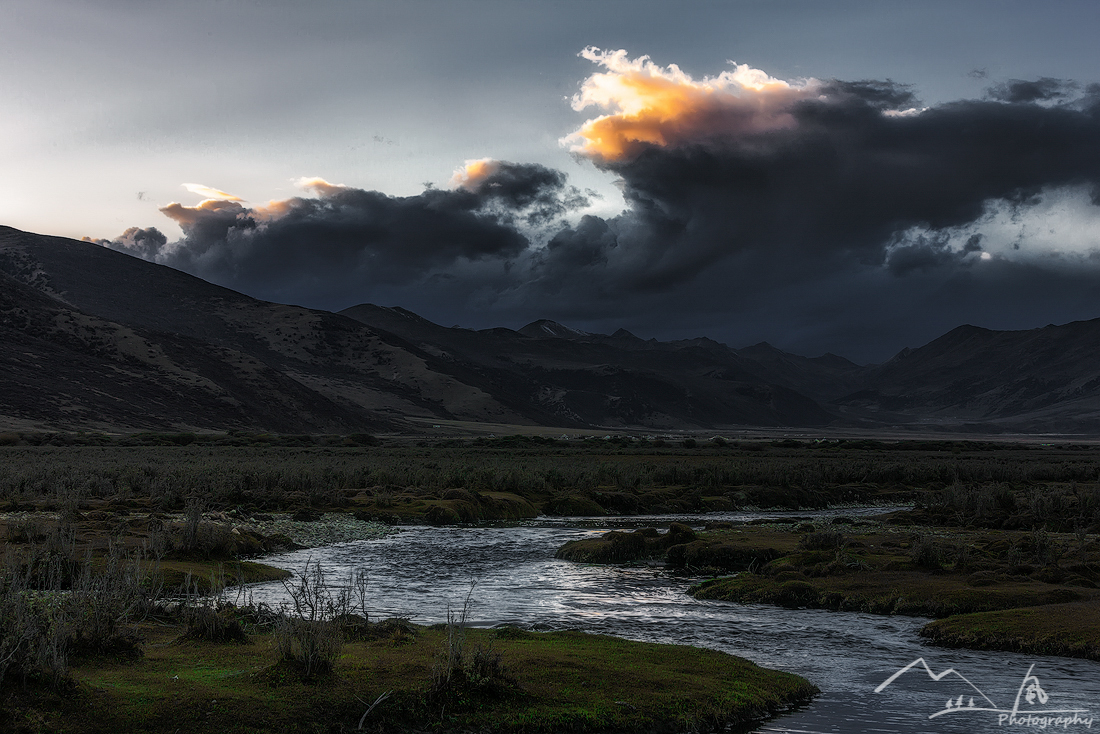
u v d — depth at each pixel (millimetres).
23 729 9336
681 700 12805
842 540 29766
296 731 10578
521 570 28047
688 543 30281
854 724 12766
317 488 50188
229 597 21078
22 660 10352
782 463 85188
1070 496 51188
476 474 60250
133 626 15016
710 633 18750
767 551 28828
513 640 15977
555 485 62250
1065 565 25016
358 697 11539
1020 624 18156
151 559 24062
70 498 37750
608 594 23672
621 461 95938
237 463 72500
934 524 40562
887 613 21000
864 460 102438
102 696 10586
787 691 14031
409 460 90562
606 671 13758
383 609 20922
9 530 26469
